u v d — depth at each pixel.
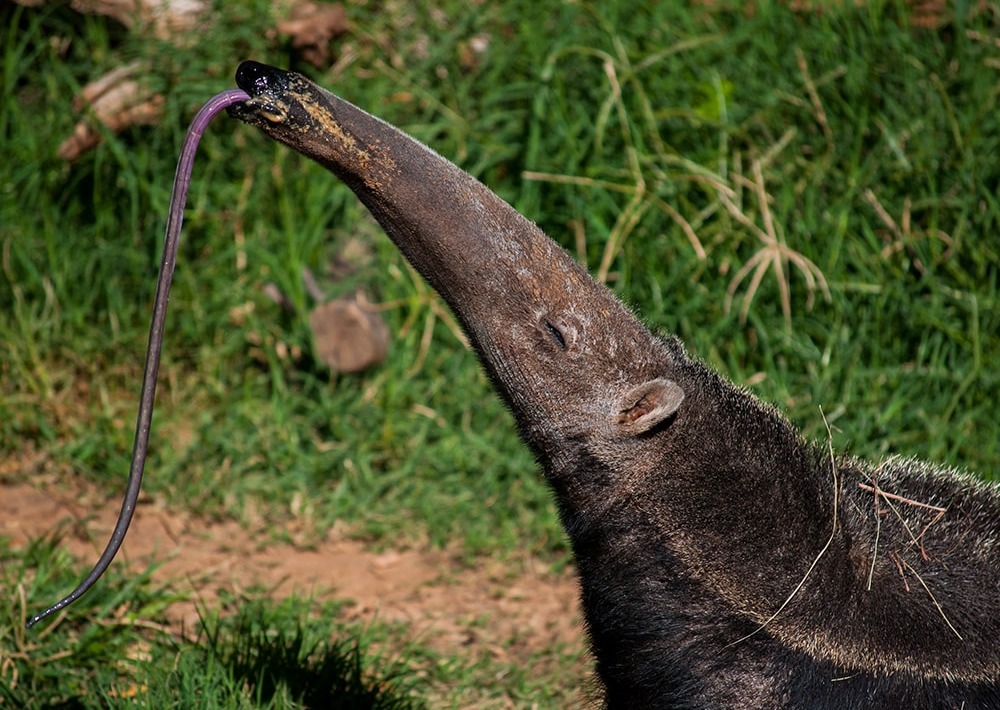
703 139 20.62
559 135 20.70
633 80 20.64
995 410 18.47
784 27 21.36
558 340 10.47
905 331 19.31
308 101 9.70
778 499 10.46
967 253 19.61
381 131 9.91
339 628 15.15
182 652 13.53
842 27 21.08
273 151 21.12
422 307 20.22
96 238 20.75
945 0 21.75
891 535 10.68
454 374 19.92
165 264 9.61
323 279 20.39
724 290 19.69
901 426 18.45
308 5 21.59
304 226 20.61
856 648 10.26
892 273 19.50
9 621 14.30
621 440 10.55
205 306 20.39
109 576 15.56
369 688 13.94
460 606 16.69
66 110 21.34
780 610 10.34
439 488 18.78
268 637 14.65
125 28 22.38
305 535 18.02
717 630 10.47
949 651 10.23
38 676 13.58
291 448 19.08
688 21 21.48
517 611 16.67
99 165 20.81
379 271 20.38
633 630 10.79
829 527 10.51
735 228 19.86
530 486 18.59
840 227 19.50
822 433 18.14
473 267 10.24
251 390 20.02
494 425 19.48
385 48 22.02
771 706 10.33
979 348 18.59
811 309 19.36
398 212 10.06
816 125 20.58
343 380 19.95
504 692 14.67
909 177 19.95
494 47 21.66
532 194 20.52
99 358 19.95
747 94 20.84
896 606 10.34
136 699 12.96
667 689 10.71
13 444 18.89
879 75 20.78
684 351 11.23
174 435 19.22
